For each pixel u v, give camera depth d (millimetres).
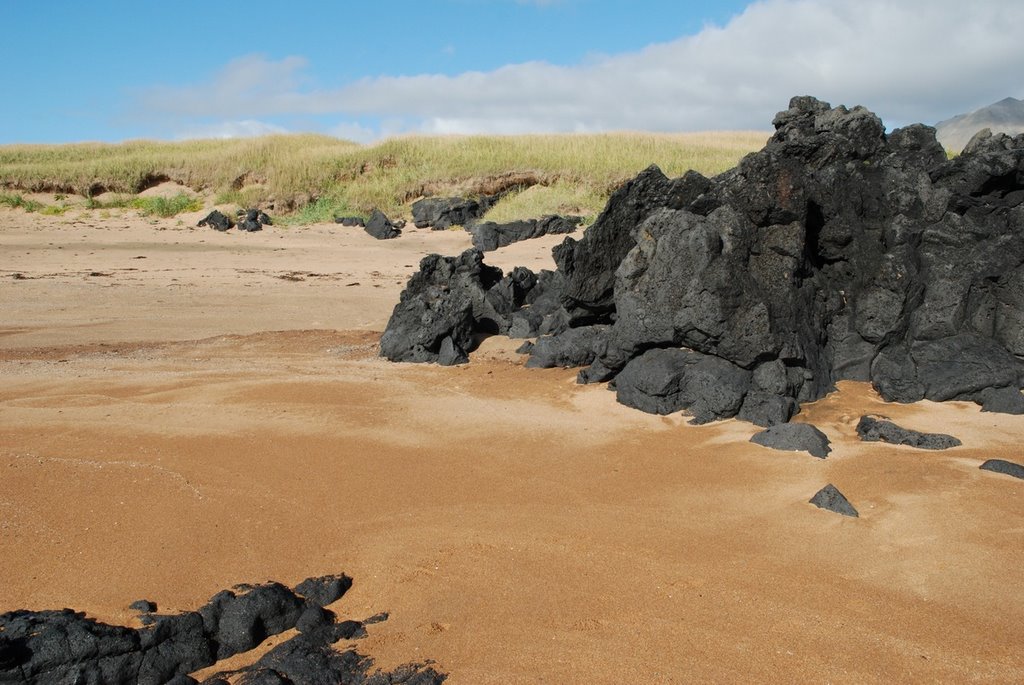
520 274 16688
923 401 10594
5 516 6723
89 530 6633
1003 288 11234
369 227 36375
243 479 7957
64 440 8859
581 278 12727
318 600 5867
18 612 5262
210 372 12789
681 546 6629
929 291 11242
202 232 37500
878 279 11250
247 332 18078
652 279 10875
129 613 5430
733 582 5988
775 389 10156
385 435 9422
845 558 6363
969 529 6734
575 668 4918
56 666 4820
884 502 7363
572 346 13117
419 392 11383
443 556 6453
